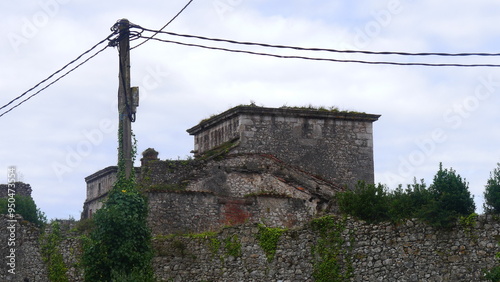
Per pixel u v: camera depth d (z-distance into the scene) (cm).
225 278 3581
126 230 3316
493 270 3272
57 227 4038
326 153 4788
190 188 4344
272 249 3547
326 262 3472
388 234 3431
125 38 3225
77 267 3925
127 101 3241
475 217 3350
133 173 3350
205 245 3625
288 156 4716
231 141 4709
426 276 3366
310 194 4319
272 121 4719
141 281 3228
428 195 3494
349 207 3525
